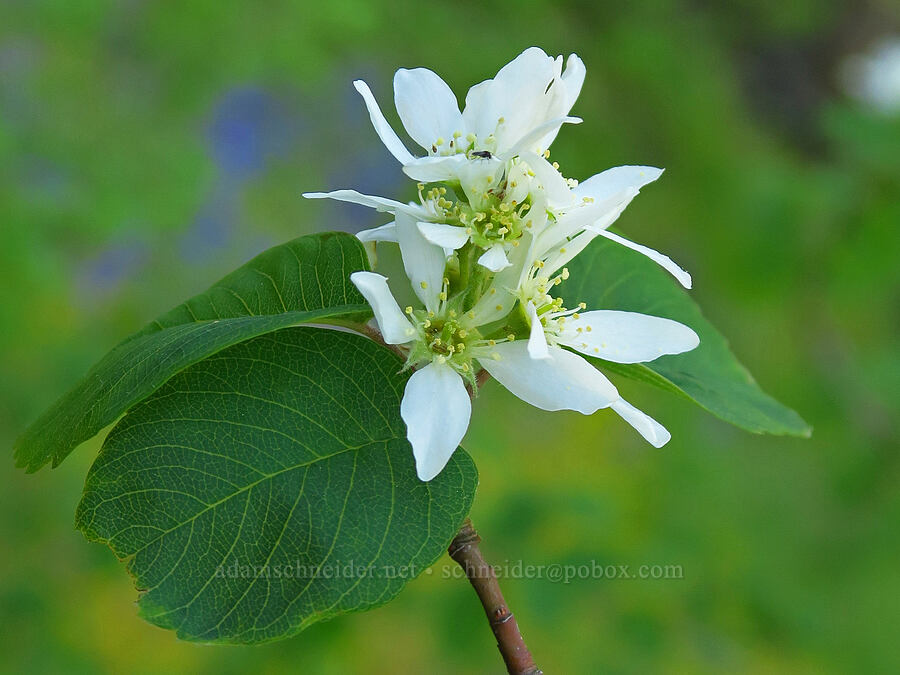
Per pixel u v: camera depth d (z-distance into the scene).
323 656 0.26
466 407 0.15
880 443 0.34
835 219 0.34
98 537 0.15
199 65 0.39
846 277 0.34
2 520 0.30
